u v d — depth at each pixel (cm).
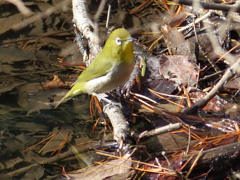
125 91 1122
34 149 957
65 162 909
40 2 1526
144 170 824
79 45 1334
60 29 1432
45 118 1067
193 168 827
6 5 1500
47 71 1253
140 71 1173
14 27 1427
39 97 1146
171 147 916
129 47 980
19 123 1045
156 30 1378
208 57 1191
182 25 1358
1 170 891
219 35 1227
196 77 1135
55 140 986
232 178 816
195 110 1023
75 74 1241
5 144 974
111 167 859
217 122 991
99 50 1234
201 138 940
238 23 1235
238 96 1094
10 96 1144
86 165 888
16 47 1353
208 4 795
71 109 1109
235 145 846
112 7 1507
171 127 931
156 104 1080
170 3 1450
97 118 1068
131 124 1018
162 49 1301
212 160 827
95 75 1026
